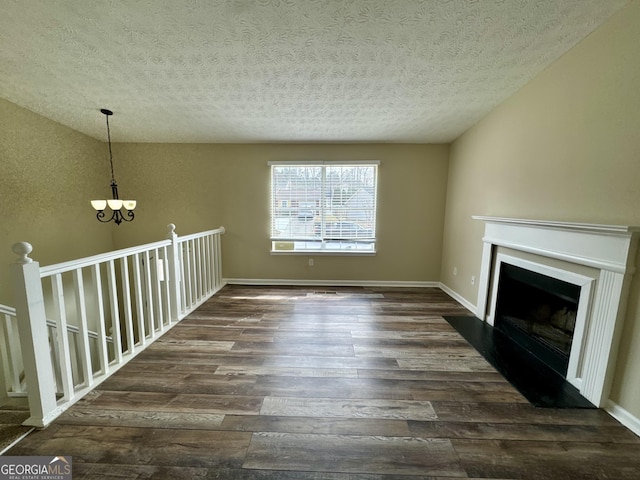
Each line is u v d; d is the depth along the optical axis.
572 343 1.90
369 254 4.21
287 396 1.77
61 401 1.64
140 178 4.11
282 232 4.23
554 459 1.34
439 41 1.97
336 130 3.57
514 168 2.60
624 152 1.61
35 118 3.03
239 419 1.57
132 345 2.23
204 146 4.07
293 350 2.34
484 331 2.71
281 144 4.05
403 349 2.36
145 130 3.59
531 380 1.96
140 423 1.54
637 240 1.51
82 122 3.32
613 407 1.64
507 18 1.76
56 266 1.61
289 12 1.71
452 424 1.55
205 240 3.70
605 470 1.29
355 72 2.34
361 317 3.04
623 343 1.60
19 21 1.74
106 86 2.53
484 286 2.93
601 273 1.69
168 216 4.18
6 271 2.74
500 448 1.40
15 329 2.70
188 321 2.92
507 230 2.59
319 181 4.14
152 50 2.05
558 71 2.10
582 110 1.89
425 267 4.23
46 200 3.17
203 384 1.88
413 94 2.69
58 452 1.36
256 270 4.31
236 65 2.24
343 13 1.72
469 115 3.10
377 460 1.33
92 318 3.83
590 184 1.83
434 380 1.95
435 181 4.06
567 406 1.70
